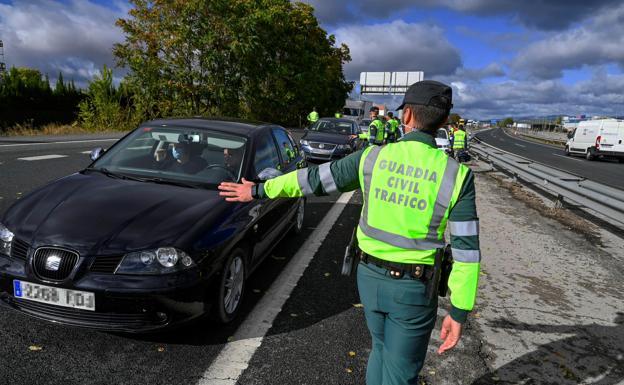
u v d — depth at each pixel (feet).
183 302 8.93
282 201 14.78
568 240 20.54
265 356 9.34
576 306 13.16
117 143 14.16
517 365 9.78
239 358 9.18
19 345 8.97
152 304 8.69
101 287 8.51
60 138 52.95
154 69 70.08
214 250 9.53
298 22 116.26
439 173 5.39
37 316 8.86
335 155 41.68
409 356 5.82
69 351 8.93
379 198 5.66
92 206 9.96
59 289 8.64
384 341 6.03
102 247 8.78
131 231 9.16
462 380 9.09
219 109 75.36
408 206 5.47
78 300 8.62
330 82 151.12
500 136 240.32
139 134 14.25
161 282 8.71
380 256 5.67
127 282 8.58
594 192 22.22
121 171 12.60
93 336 9.53
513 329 11.44
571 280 15.33
